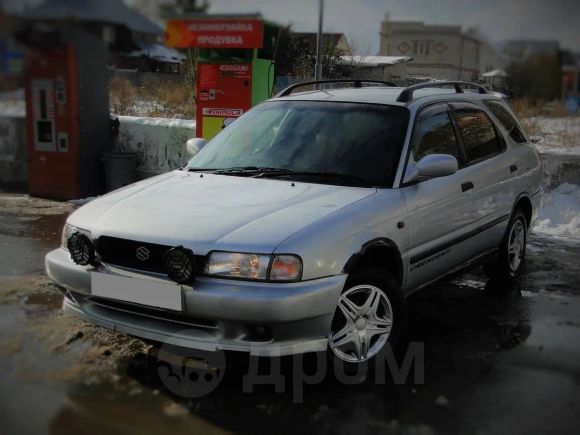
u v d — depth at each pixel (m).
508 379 3.56
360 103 4.46
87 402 3.19
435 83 4.83
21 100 8.65
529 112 7.93
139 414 3.10
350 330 3.51
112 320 3.43
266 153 4.30
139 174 9.00
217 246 3.18
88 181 8.67
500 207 5.01
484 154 4.93
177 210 3.53
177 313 3.20
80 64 8.35
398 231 3.74
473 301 4.92
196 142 4.98
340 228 3.38
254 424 3.04
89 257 3.45
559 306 4.84
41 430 2.93
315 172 4.02
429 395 3.36
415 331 4.26
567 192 8.02
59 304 4.50
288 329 3.11
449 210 4.26
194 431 2.96
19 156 9.69
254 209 3.50
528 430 3.03
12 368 3.51
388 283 3.65
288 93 5.10
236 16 7.72
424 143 4.28
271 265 3.12
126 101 11.82
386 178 3.91
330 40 12.83
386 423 3.07
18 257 5.71
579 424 3.09
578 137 8.92
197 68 8.09
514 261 5.46
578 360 3.83
